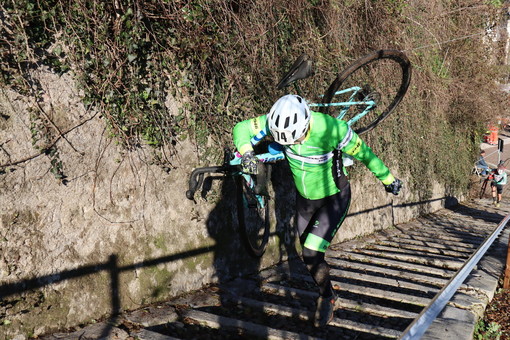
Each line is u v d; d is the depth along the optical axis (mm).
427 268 5270
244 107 4293
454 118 13047
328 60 6039
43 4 2652
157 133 3449
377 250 6422
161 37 3422
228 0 4039
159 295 3512
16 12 2508
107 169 3113
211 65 3918
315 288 4258
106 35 2996
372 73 7355
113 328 2938
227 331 3141
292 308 3535
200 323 3213
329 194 3223
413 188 10305
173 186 3635
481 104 12672
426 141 10742
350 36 6668
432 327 3234
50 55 2723
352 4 6570
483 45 12008
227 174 3828
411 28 8852
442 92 10484
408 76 4711
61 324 2840
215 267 4066
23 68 2600
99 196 3070
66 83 2822
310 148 3025
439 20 9977
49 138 2738
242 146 3139
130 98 3215
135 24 3146
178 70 3605
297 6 5242
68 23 2775
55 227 2809
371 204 7820
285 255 5133
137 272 3348
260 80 4590
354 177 7062
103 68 3006
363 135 7281
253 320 3383
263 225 4688
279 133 2861
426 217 11188
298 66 3607
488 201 16219
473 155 16266
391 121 8484
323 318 3219
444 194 13344
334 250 5988
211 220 4020
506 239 8406
